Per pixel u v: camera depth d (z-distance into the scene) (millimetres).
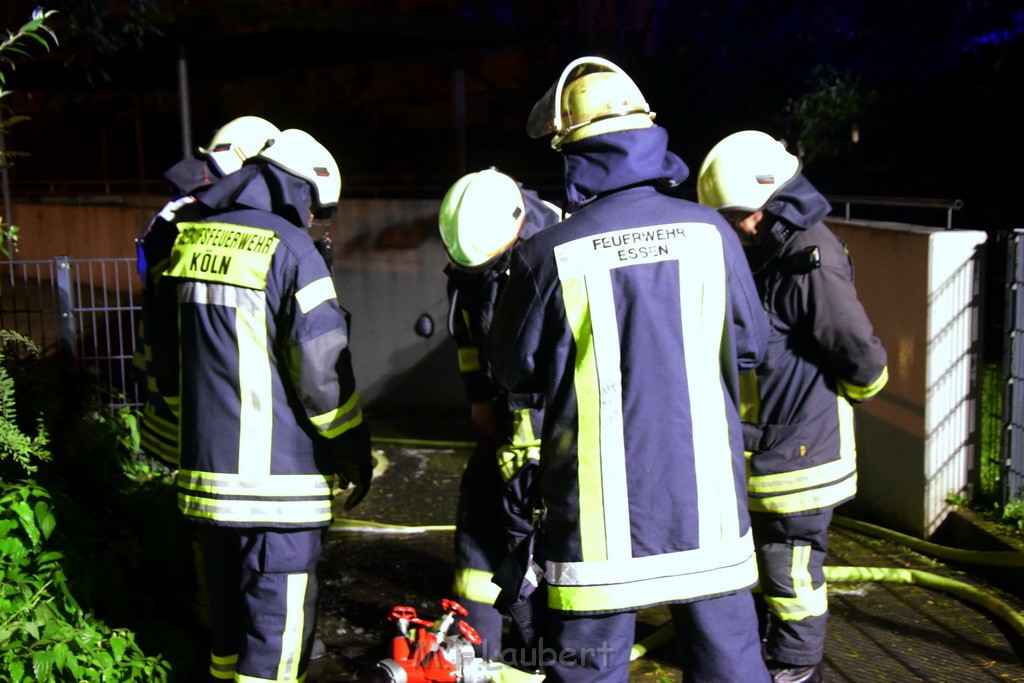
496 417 3566
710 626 2711
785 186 3410
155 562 4652
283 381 3457
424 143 18047
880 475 5680
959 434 5234
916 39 11914
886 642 4238
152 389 4133
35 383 4832
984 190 10820
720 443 2729
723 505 2705
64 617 3902
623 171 2766
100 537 4359
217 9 9750
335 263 9898
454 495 6672
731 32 13758
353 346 9914
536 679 3133
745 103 13445
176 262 3549
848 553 5250
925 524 5242
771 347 3553
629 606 2629
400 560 5441
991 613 4461
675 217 2775
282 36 10938
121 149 22594
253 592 3457
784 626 3641
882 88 11586
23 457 4051
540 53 16844
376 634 4523
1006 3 11469
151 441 4281
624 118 2789
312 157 3588
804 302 3457
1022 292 4926
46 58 11359
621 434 2666
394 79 18922
